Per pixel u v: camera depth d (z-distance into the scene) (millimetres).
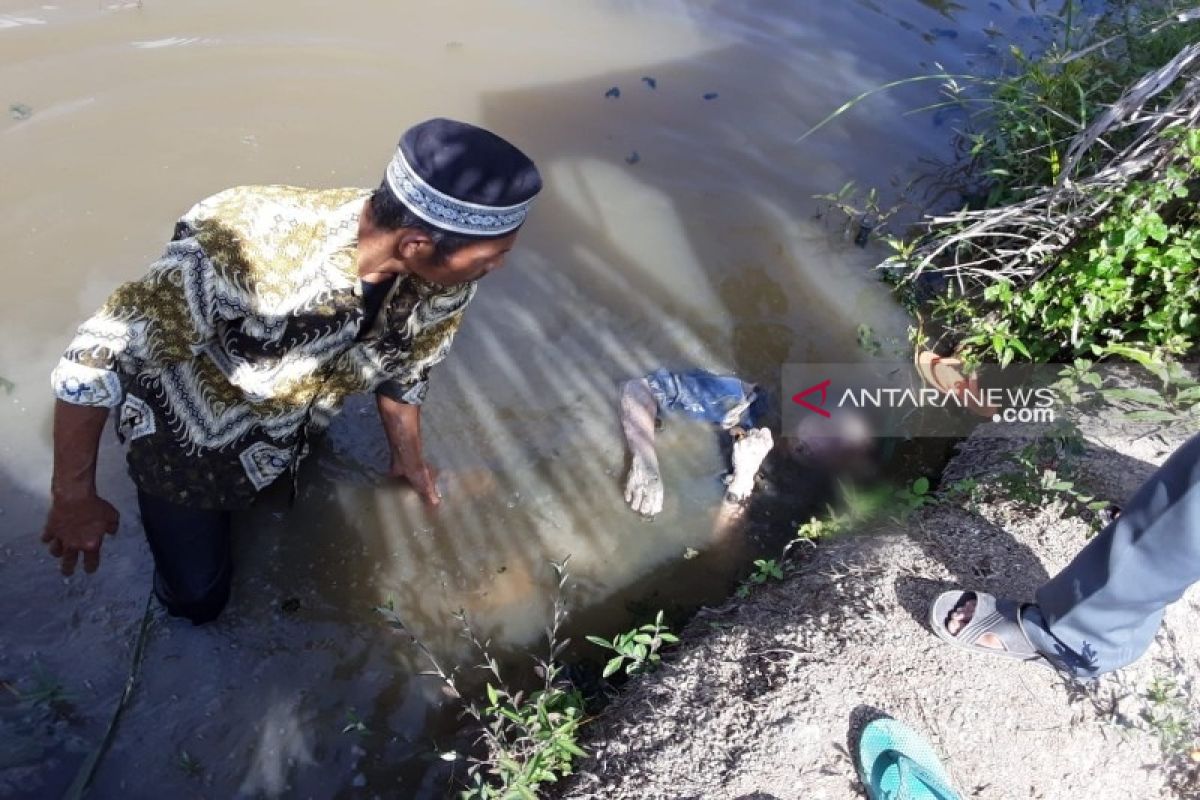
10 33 4512
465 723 2660
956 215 3727
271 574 2912
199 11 4781
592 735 2465
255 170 4035
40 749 2479
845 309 3861
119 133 4121
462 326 3648
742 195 4242
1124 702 2486
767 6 5258
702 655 2605
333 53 4660
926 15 5211
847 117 4629
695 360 3646
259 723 2607
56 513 2230
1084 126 3439
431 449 3287
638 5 5219
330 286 2137
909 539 2902
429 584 2957
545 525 3135
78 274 3576
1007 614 2475
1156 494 2006
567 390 3502
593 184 4215
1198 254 3195
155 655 2691
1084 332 3488
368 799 2498
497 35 4914
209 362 2305
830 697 2439
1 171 3883
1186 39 3840
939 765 2299
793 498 3270
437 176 1958
